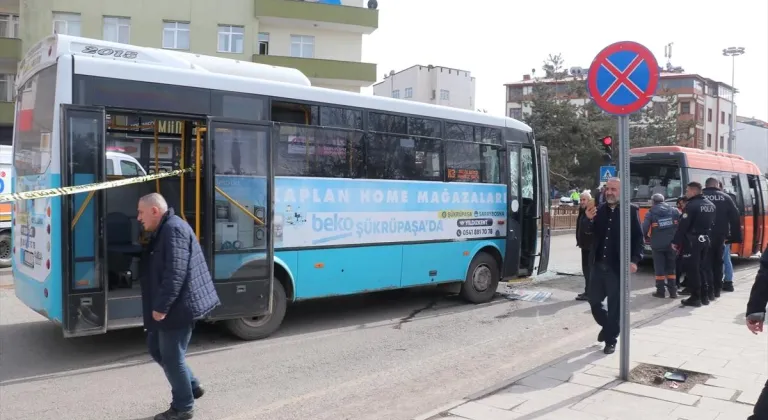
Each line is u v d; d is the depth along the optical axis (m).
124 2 31.83
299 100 7.73
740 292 11.22
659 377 5.73
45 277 6.32
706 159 15.19
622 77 5.61
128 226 7.43
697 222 9.50
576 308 9.92
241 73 7.84
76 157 6.16
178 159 8.48
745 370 6.00
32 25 30.41
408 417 5.04
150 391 5.68
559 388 5.46
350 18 36.06
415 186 9.07
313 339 7.78
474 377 6.22
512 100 74.31
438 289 11.55
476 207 10.03
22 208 7.14
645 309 9.80
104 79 6.37
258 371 6.38
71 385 5.83
